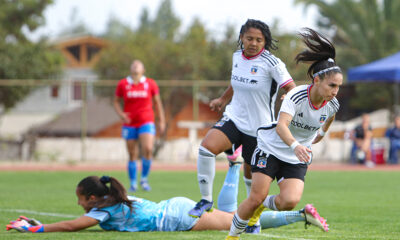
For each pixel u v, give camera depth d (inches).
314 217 785.6
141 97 1592.0
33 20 4729.3
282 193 724.0
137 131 1612.9
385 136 3026.6
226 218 867.4
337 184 1895.9
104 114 4028.1
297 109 713.6
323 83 684.1
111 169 2628.0
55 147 3191.4
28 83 2930.6
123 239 757.9
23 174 2313.0
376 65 2947.8
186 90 3427.7
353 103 4320.9
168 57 3988.7
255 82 863.7
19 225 808.3
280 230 884.0
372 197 1472.7
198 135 3139.8
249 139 874.8
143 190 1630.2
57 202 1306.6
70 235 791.1
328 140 3120.1
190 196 1454.2
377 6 4921.3
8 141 3134.8
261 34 859.4
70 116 4033.0
